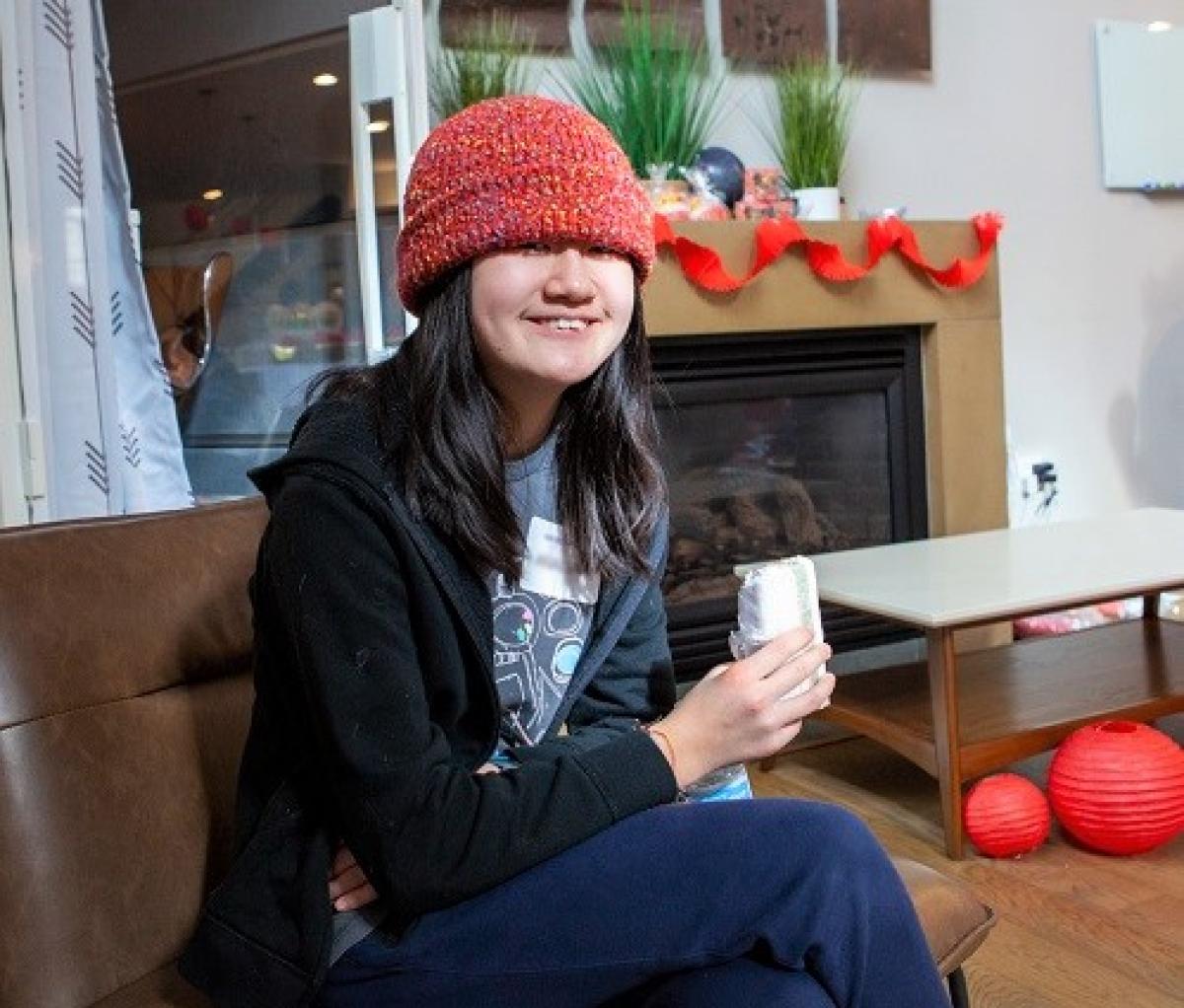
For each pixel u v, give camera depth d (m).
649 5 3.32
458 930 0.91
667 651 1.25
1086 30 4.14
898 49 3.75
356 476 0.93
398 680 0.91
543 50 3.21
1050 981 1.79
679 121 3.20
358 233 2.51
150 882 1.10
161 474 2.42
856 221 3.29
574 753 0.97
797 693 1.03
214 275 2.66
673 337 3.10
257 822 1.00
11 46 2.07
